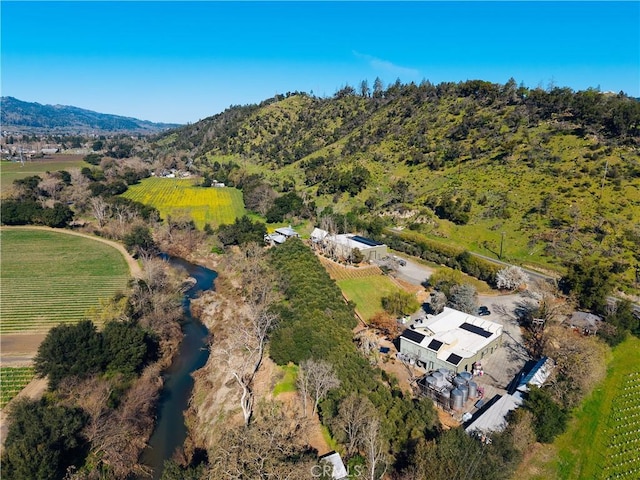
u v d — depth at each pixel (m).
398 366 60.84
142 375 59.69
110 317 68.69
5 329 70.19
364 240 110.75
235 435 39.16
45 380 55.38
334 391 47.91
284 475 33.12
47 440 40.75
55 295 84.44
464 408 50.81
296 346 57.44
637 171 107.25
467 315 70.00
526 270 92.94
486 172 131.25
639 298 77.94
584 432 47.56
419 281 92.81
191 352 69.94
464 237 111.31
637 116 118.50
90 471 43.00
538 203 110.38
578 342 58.06
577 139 128.62
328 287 78.31
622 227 94.00
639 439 46.44
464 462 36.94
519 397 50.19
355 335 68.94
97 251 113.06
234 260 106.75
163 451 48.72
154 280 82.25
